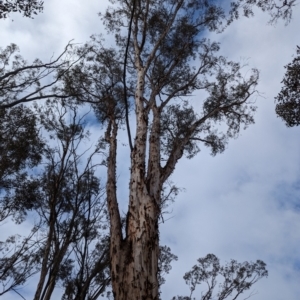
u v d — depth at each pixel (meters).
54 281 9.85
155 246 7.91
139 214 8.27
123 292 7.12
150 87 14.47
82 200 11.00
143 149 9.78
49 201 11.48
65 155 11.91
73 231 10.94
